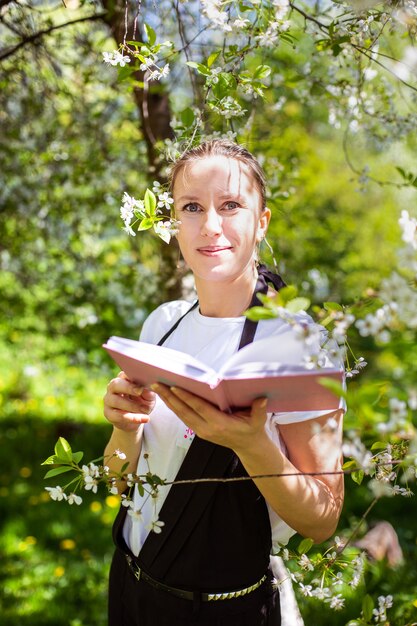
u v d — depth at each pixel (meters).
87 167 3.57
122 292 4.12
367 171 2.40
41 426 5.68
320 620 2.85
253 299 1.58
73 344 4.46
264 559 1.54
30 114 3.63
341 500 1.50
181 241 1.55
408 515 4.16
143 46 1.74
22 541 3.86
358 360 1.40
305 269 4.35
